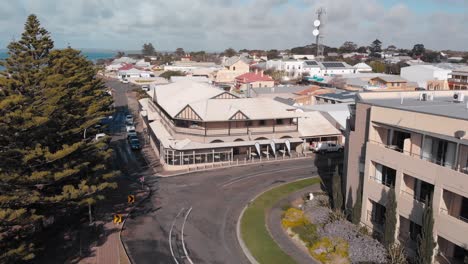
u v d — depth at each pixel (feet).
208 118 194.70
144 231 124.57
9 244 91.97
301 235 121.29
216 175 182.19
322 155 218.18
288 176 181.98
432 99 132.46
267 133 210.38
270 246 115.03
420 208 98.48
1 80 109.29
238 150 211.82
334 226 122.11
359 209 121.08
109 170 180.96
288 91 346.74
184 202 149.18
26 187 101.55
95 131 167.32
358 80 409.28
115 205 145.59
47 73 150.30
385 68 607.37
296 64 569.64
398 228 106.93
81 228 126.00
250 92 329.11
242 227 127.65
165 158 191.42
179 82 291.58
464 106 112.98
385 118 109.91
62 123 121.39
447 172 90.02
